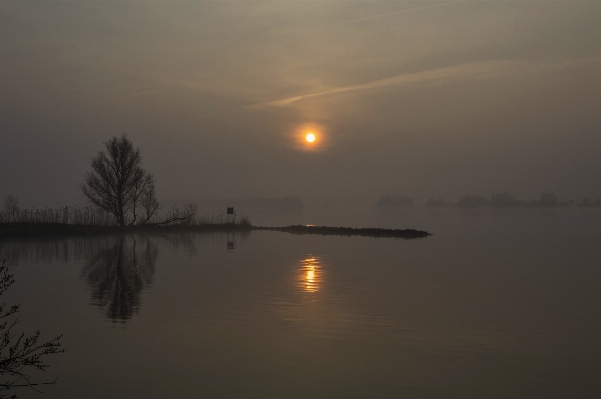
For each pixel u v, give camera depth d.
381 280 20.16
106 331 12.60
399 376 9.70
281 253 30.22
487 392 8.98
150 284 19.19
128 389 9.05
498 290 18.12
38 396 8.73
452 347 11.44
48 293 17.39
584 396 8.83
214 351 11.11
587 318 14.01
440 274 21.92
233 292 17.53
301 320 13.72
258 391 8.98
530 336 12.26
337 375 9.73
